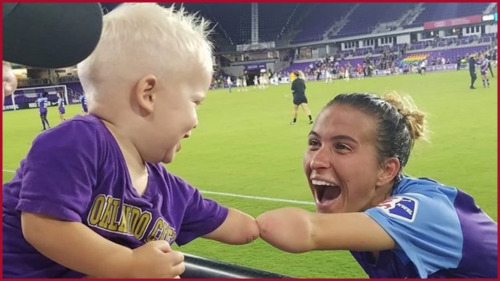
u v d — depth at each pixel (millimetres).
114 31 1313
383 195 1742
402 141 1696
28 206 1223
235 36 60938
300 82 15523
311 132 1697
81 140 1283
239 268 1287
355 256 1863
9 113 30859
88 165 1276
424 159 8516
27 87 40312
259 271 1271
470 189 6516
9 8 688
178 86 1346
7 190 1390
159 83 1318
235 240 1761
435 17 53312
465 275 1650
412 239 1520
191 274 1327
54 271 1382
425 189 1722
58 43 728
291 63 59500
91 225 1332
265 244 4809
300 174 8227
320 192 1719
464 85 24578
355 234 1463
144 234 1450
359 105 1646
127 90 1317
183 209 1647
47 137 1285
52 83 41688
